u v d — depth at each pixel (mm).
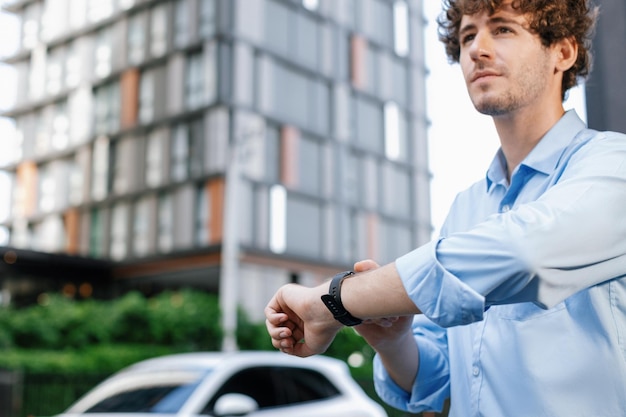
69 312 18562
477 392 1011
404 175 39469
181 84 31609
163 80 32375
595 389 889
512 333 967
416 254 861
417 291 836
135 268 30953
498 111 1049
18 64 39000
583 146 1000
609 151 898
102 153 33812
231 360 5582
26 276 29031
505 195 1109
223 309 21719
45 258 28734
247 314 22312
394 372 1242
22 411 13062
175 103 31672
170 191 31047
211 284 30109
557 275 804
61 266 29859
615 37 1462
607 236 815
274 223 30859
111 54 34812
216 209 29422
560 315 931
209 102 30406
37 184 36844
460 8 1063
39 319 17844
